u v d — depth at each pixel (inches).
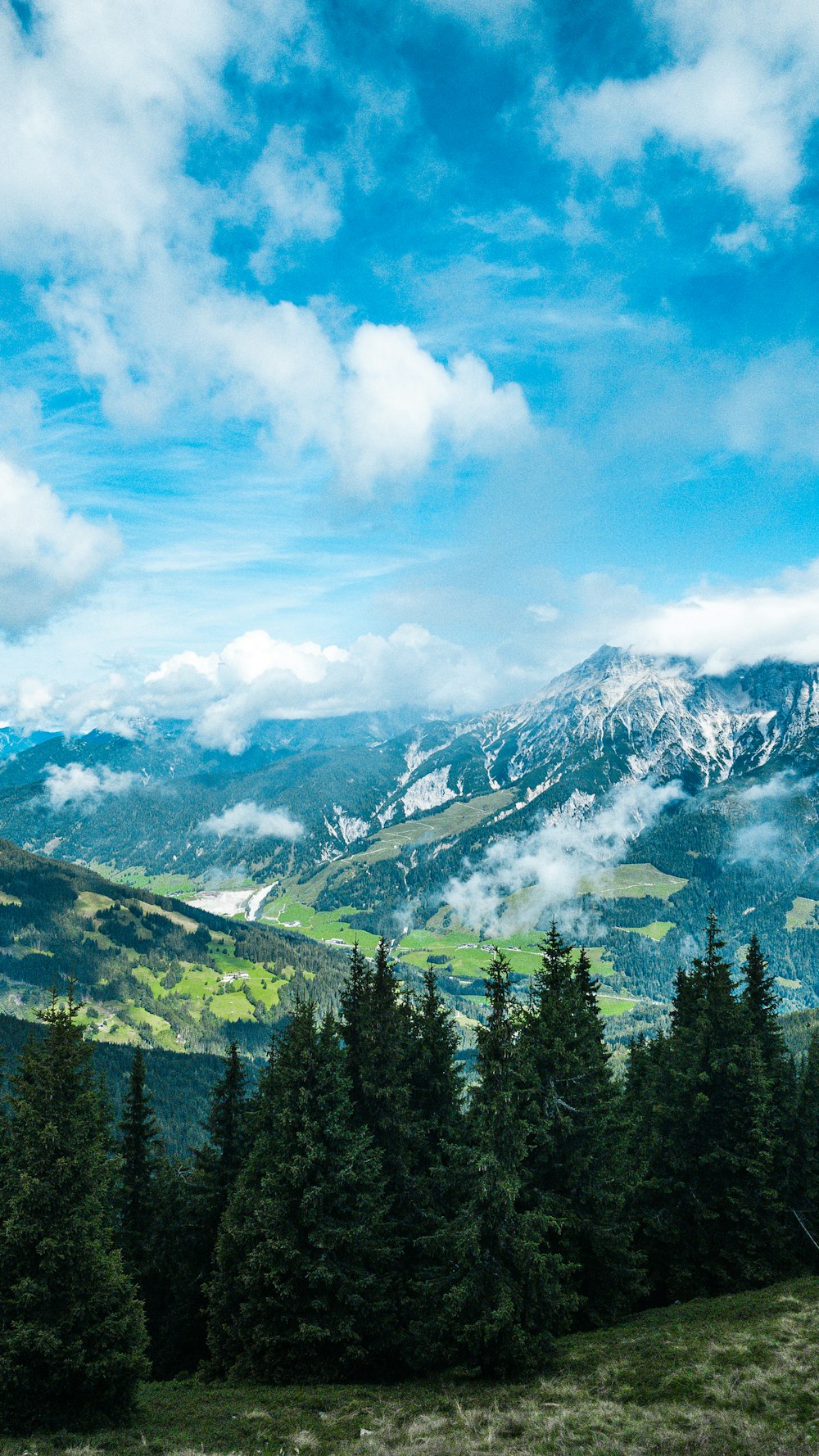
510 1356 1064.8
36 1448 873.5
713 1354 1007.0
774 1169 1770.4
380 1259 1263.5
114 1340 1013.8
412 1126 1397.6
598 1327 1326.3
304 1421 983.0
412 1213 1358.3
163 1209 1804.9
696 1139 1675.7
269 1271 1230.3
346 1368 1198.3
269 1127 1455.5
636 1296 1434.5
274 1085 1444.4
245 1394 1139.3
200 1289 1599.4
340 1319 1193.4
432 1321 1142.3
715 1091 1680.6
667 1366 1002.7
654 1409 858.1
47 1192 1021.8
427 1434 900.0
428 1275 1261.1
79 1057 1103.0
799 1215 1726.1
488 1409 966.4
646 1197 1673.2
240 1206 1378.0
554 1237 1321.4
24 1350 951.6
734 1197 1578.5
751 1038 1731.1
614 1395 938.7
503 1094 1155.3
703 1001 1909.4
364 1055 1445.6
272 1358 1208.2
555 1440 816.3
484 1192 1108.5
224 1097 1787.6
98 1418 987.3
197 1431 957.8
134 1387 1031.0
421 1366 1187.9
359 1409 1023.6
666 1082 1847.9
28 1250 1011.3
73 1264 1024.2
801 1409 781.9
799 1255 1701.5
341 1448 876.0
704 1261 1583.4
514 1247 1107.3
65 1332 989.2
